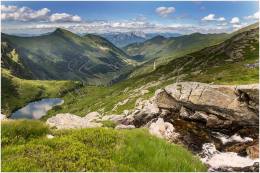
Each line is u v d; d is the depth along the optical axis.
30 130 15.77
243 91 30.09
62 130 16.98
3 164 12.07
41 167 12.15
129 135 15.73
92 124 26.19
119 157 13.80
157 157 14.17
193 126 31.20
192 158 15.80
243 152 23.28
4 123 15.69
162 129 27.66
